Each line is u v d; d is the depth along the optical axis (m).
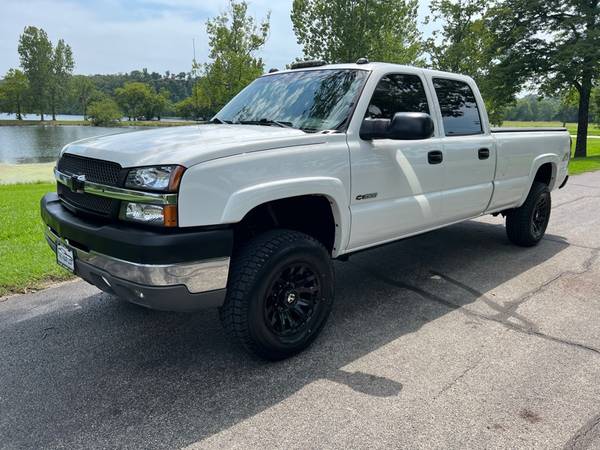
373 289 4.43
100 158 2.78
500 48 24.92
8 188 12.63
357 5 22.92
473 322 3.70
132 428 2.44
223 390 2.78
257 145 2.81
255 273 2.81
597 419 2.50
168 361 3.12
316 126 3.42
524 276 4.77
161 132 3.23
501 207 5.12
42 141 60.47
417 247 5.84
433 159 3.98
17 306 4.00
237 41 27.55
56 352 3.23
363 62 3.78
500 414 2.54
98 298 4.19
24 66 118.44
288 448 2.28
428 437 2.35
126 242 2.50
